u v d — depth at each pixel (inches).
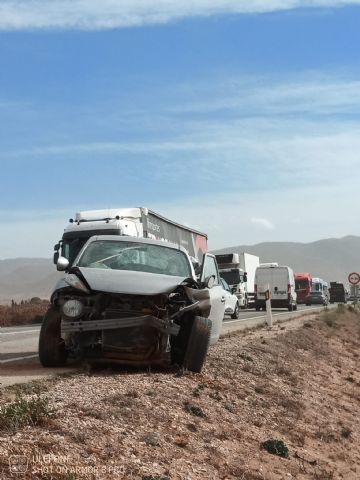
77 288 373.7
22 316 1245.7
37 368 401.7
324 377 615.8
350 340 965.8
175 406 323.9
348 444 409.1
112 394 311.6
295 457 334.6
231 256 1590.8
